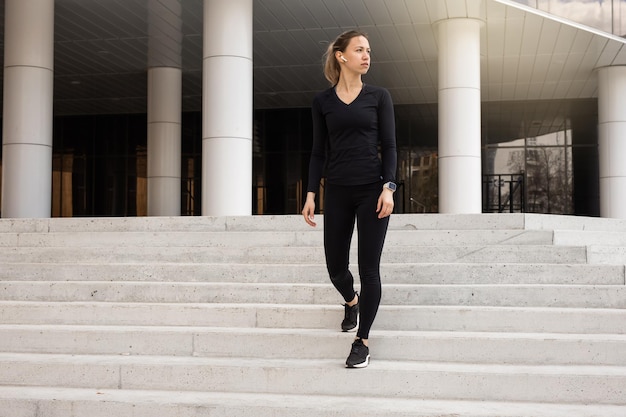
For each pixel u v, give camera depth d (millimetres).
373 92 4582
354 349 4539
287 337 4930
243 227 8266
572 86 21359
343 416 4098
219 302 5922
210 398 4379
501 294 5605
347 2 14023
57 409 4324
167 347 5066
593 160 23469
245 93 12523
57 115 26750
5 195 13273
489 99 23547
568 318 5094
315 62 18938
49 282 6242
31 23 13219
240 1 12531
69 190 26625
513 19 14711
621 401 4281
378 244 4562
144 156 26281
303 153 25266
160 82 19234
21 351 5215
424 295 5645
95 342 5129
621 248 6969
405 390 4438
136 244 7805
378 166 4574
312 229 8133
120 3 14203
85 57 18375
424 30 15789
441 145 14906
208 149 12500
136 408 4258
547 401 4332
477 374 4379
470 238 7191
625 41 15953
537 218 8023
